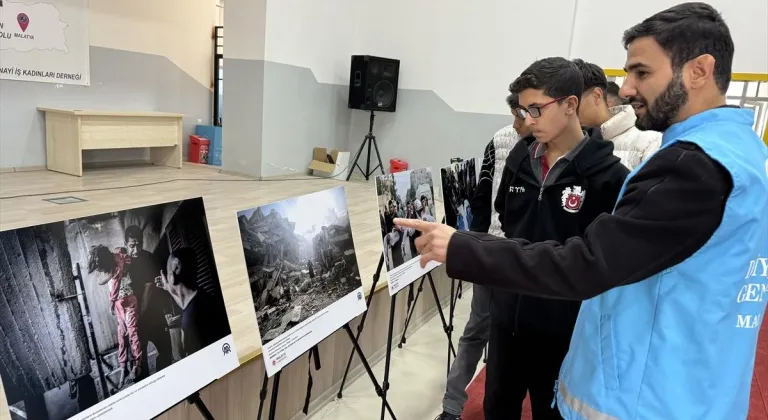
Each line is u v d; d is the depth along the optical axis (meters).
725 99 0.82
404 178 1.84
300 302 1.39
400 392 2.29
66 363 0.86
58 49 5.21
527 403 2.24
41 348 0.83
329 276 1.52
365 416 2.10
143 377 0.99
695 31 0.76
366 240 3.51
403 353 2.65
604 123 1.80
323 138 6.40
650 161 0.77
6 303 0.79
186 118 6.80
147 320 1.00
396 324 2.71
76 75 5.42
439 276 3.18
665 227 0.71
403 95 6.19
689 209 0.70
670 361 0.79
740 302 0.79
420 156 6.20
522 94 1.31
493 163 1.95
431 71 5.96
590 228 0.77
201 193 4.75
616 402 0.83
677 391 0.79
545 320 1.36
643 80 0.82
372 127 6.25
